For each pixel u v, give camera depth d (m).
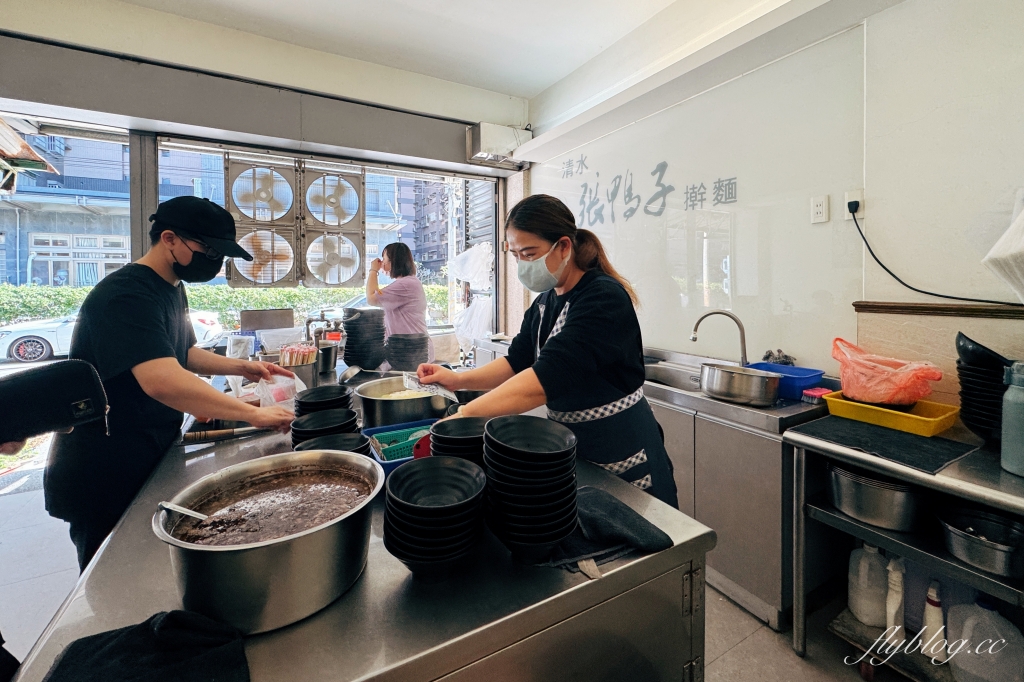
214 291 4.33
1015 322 1.38
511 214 1.20
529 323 1.43
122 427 1.17
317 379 1.91
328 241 3.30
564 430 0.76
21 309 4.66
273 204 3.12
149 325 1.13
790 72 1.95
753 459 1.68
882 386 1.50
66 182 5.40
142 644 0.50
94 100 2.39
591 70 3.09
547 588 0.63
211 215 1.26
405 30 2.74
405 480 0.70
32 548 2.18
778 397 1.78
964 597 1.48
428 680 0.53
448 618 0.58
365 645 0.53
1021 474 1.09
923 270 1.58
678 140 2.47
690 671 0.79
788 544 1.63
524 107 3.73
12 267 5.14
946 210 1.51
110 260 5.56
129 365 1.07
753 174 2.12
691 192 2.42
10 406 0.56
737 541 1.77
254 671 0.50
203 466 1.08
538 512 0.64
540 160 3.54
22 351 4.40
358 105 3.09
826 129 1.84
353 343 2.14
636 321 1.15
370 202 6.10
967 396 1.35
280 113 2.85
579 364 1.02
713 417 1.83
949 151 1.50
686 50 2.44
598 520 0.76
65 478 1.14
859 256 1.76
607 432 1.17
